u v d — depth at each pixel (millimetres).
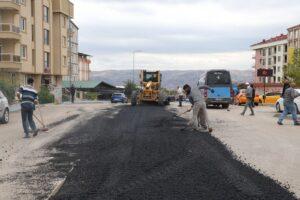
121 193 6859
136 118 20344
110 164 9234
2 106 18156
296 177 8047
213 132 14844
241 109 29516
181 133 14508
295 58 51906
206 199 6531
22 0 47281
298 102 22094
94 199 6520
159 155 10289
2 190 7102
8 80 38469
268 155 10352
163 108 29047
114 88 89312
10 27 44125
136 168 8805
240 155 10328
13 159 9859
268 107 33438
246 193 6883
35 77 52781
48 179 7863
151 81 34094
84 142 12492
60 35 58188
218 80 29906
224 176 8062
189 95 15516
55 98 43688
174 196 6688
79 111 25938
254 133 14625
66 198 6574
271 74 39125
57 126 16906
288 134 14383
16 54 45812
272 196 6727
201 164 9219
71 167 8930
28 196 6742
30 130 15492
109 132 14867
